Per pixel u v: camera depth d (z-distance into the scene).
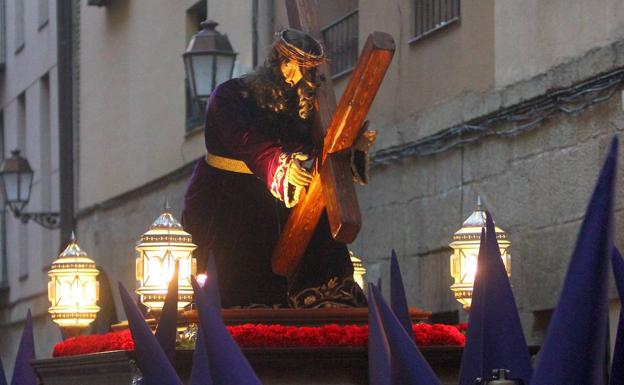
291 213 4.19
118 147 22.56
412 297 13.54
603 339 1.41
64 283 6.47
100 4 22.98
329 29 15.66
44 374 4.59
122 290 1.84
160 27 20.59
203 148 18.80
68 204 18.28
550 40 10.98
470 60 12.41
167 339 2.16
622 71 9.95
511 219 11.60
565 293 1.41
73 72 24.97
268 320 4.20
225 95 4.33
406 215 13.70
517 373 1.84
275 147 4.12
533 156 11.23
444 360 4.02
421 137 13.35
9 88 30.30
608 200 1.39
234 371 1.58
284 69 4.21
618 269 1.69
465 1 12.57
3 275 30.19
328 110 4.09
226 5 18.08
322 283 4.51
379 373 2.01
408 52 13.77
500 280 1.86
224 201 4.53
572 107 10.61
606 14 10.14
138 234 21.55
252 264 4.50
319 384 3.94
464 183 12.50
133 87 21.88
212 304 1.61
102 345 4.66
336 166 3.84
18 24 29.66
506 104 11.67
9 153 30.34
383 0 14.40
